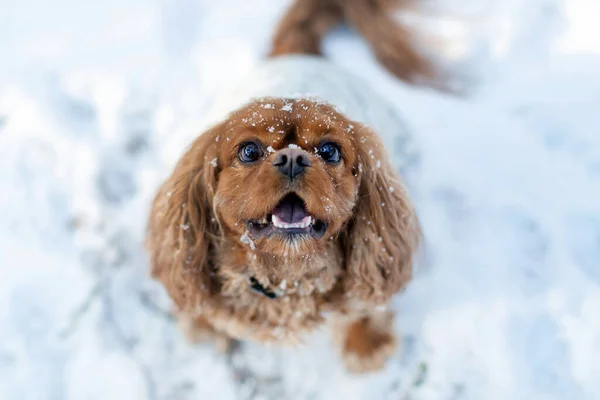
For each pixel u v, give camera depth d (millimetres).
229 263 669
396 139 869
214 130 650
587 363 770
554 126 940
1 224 860
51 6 1088
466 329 794
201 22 1067
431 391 769
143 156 928
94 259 843
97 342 789
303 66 788
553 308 802
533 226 858
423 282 825
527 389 761
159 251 683
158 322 809
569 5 1035
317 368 785
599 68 985
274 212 600
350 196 622
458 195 886
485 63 1015
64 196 886
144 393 767
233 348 797
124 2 1090
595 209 867
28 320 799
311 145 602
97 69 996
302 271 652
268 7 1087
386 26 1010
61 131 932
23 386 763
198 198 657
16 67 995
